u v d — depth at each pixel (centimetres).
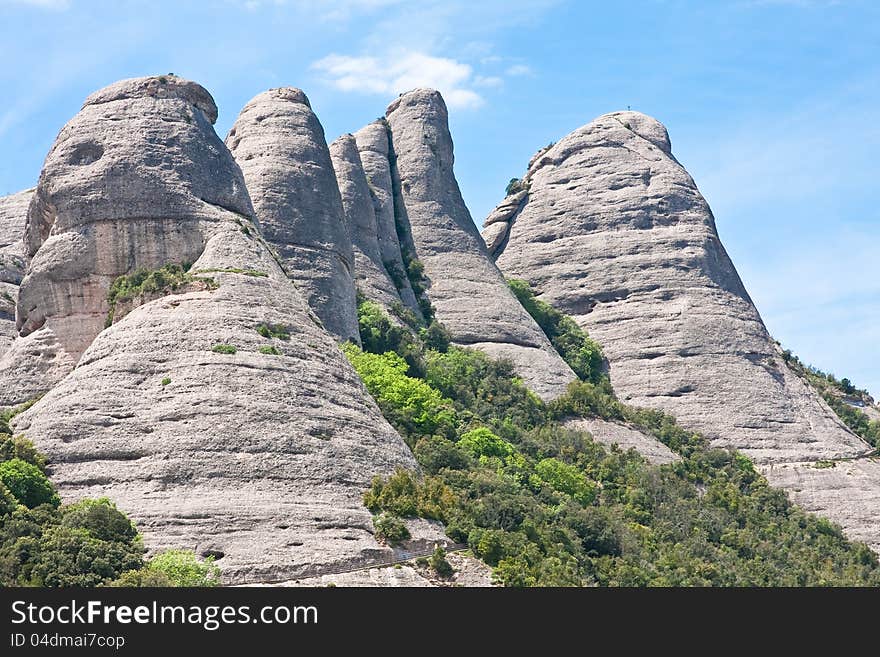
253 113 15612
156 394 10756
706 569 11706
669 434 15500
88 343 12206
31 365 12200
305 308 11912
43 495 10206
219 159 12925
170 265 12238
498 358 15700
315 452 10588
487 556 10394
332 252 14738
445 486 10988
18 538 9450
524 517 11188
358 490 10544
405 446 11350
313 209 14888
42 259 12469
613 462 13900
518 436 13825
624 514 12912
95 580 9219
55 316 12350
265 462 10400
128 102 12925
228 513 10025
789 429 15938
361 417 11131
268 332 11350
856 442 16038
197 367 10881
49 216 12731
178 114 12938
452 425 13138
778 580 12088
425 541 10356
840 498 15000
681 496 14000
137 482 10269
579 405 15150
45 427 10681
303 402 10881
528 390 15175
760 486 14862
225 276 11769
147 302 11781
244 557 9800
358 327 14588
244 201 12888
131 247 12325
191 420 10556
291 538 9994
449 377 14575
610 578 10962
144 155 12581
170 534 9894
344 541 10100
